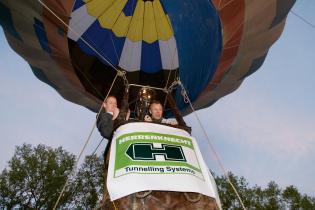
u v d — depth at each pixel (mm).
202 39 8969
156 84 10391
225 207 28562
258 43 8703
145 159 3879
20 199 25688
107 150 4609
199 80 8891
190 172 3902
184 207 3732
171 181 3744
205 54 8820
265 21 8234
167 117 9453
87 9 9516
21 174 25969
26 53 8898
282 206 29297
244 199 28656
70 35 9414
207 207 3824
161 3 9836
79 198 26328
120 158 3910
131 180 3695
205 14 8516
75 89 9484
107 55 10180
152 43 10484
